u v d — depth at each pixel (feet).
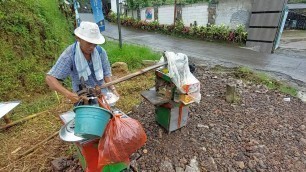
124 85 16.30
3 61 14.99
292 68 22.21
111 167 6.59
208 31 39.60
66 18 27.55
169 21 50.85
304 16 51.78
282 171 9.05
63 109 13.24
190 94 9.29
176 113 10.37
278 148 10.32
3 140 10.49
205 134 10.95
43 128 11.37
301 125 12.21
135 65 21.06
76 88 7.91
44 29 19.21
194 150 9.83
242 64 23.58
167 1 57.93
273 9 29.30
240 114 13.02
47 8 22.43
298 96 15.93
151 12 55.98
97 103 6.79
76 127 5.84
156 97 10.23
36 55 17.38
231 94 14.19
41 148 9.85
